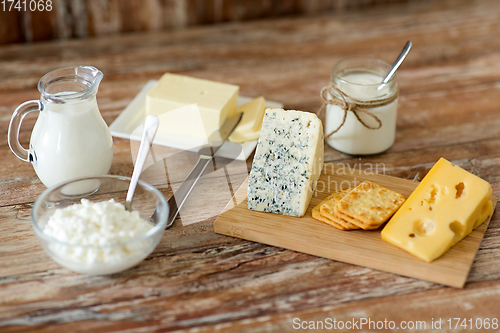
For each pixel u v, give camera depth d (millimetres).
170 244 639
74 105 642
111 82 917
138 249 577
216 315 568
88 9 1049
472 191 628
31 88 893
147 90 870
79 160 657
